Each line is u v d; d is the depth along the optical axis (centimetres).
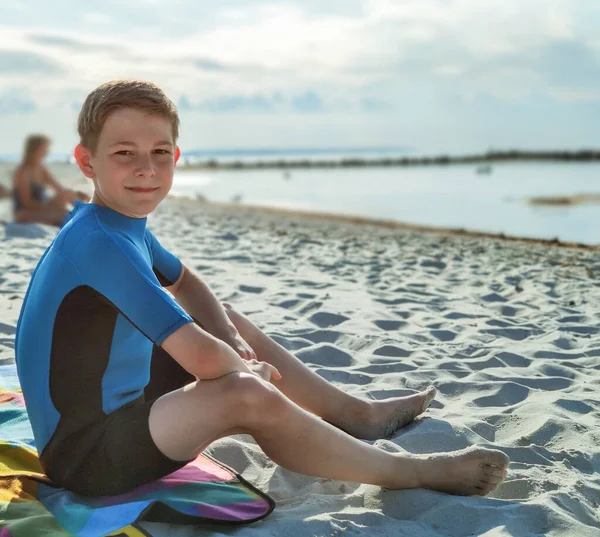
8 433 249
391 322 444
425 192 2359
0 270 557
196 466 224
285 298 502
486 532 199
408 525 202
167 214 1173
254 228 990
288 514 208
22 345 202
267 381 213
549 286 574
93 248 190
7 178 1617
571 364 368
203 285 247
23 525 185
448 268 664
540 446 260
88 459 199
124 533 179
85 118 197
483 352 384
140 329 188
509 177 3225
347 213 1570
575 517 211
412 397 274
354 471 209
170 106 201
